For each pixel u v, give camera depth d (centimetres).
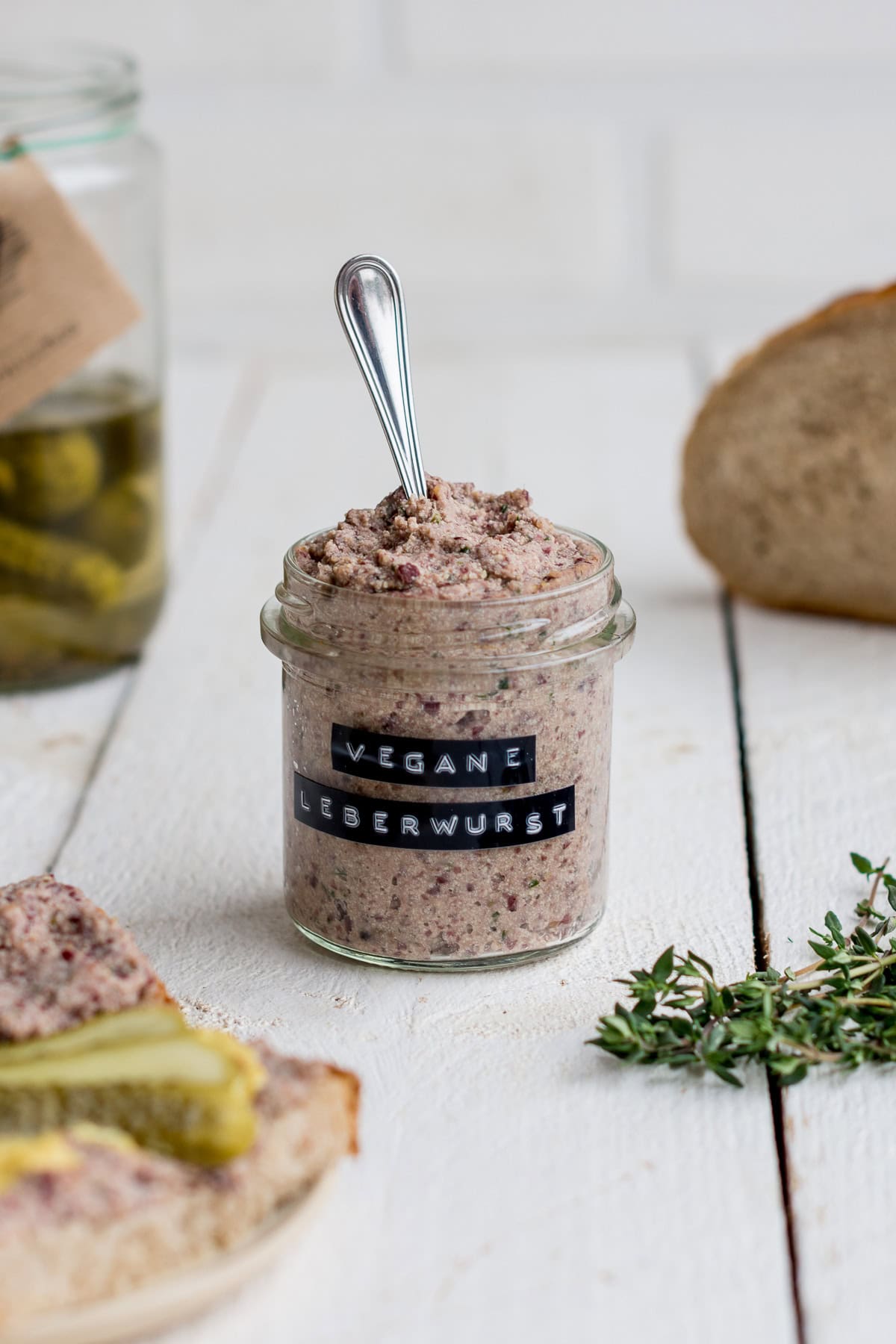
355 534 49
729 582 69
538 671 47
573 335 103
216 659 65
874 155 99
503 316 103
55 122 59
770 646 66
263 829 56
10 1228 39
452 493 50
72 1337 39
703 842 55
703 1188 44
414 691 47
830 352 64
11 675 62
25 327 59
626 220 101
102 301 59
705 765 59
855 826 55
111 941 45
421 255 102
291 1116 41
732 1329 41
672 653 65
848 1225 43
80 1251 39
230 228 101
